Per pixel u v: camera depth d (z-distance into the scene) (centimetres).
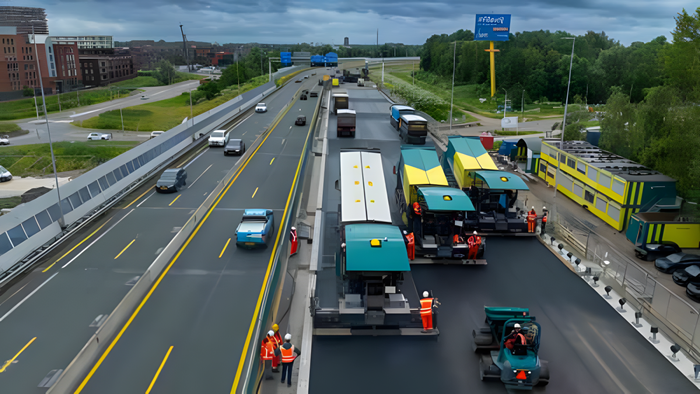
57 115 13462
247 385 1443
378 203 2470
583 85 13450
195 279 2447
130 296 2127
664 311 2047
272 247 2886
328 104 8538
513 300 2189
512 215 3012
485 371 1634
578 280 2405
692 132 3544
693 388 1600
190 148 5597
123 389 1602
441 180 2820
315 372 1688
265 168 4709
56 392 1523
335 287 2294
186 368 1720
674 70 4222
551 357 1770
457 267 2533
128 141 10456
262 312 1836
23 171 8231
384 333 1931
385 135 5728
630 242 3089
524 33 19312
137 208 3638
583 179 3769
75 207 3356
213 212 3481
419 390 1593
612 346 1841
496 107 12825
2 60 13962
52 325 2075
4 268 2555
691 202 3666
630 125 4638
